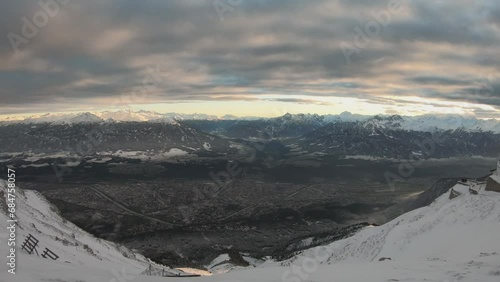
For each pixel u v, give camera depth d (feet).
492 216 285.43
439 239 283.18
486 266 150.92
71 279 123.24
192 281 143.23
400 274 143.43
